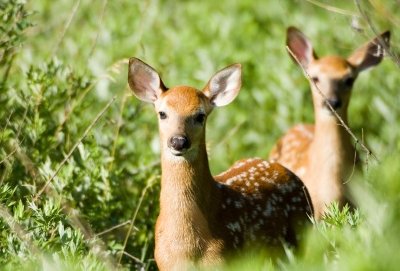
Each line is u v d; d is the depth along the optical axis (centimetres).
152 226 1322
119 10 2008
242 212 1208
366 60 1584
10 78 1480
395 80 1780
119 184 1323
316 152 1495
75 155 1337
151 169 1400
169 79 1823
